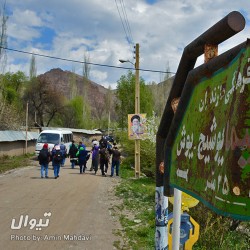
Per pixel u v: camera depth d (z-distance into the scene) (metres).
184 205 4.68
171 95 3.06
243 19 1.97
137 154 21.36
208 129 2.00
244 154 1.44
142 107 39.12
